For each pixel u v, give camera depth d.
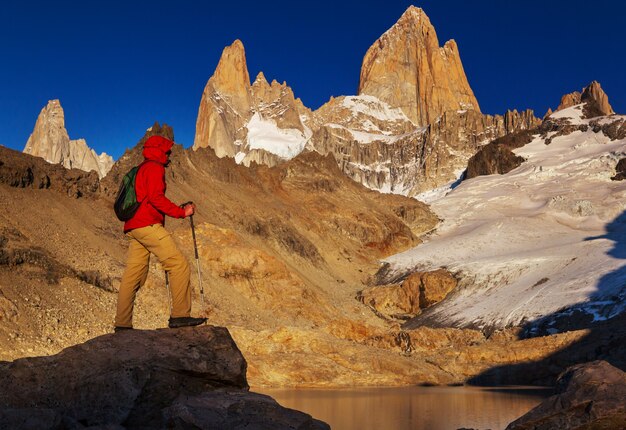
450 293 116.25
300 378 54.41
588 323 84.31
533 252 129.25
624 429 13.81
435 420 31.45
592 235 152.00
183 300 10.86
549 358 64.75
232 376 10.57
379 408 36.88
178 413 9.79
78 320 50.44
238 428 9.75
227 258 86.94
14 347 41.97
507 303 102.69
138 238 10.75
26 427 9.12
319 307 88.56
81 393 9.95
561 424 14.12
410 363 61.12
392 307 115.81
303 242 130.38
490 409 36.50
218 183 133.62
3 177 67.25
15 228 59.50
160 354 10.30
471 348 68.25
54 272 55.34
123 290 10.85
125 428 9.67
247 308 80.56
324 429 10.32
